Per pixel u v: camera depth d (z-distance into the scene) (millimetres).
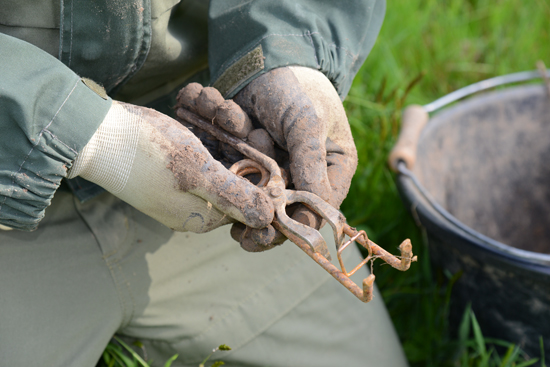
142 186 1213
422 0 2859
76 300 1372
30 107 1161
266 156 1259
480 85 2033
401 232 1954
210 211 1236
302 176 1241
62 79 1182
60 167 1193
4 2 1217
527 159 2174
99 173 1215
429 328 1691
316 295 1568
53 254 1371
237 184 1206
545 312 1560
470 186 2109
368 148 2094
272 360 1538
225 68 1314
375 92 2322
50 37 1252
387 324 1654
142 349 1496
